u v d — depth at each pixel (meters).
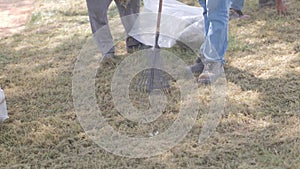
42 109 4.88
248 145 4.09
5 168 3.99
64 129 4.48
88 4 5.61
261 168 3.79
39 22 7.48
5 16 7.91
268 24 6.53
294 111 4.54
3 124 4.62
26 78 5.59
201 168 3.85
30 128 4.54
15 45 6.65
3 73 5.77
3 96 4.54
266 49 5.84
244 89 4.98
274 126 4.33
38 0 8.63
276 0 6.80
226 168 3.83
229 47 5.92
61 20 7.49
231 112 4.57
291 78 5.13
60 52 6.27
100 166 3.95
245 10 7.12
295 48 5.79
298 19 6.61
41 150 4.21
